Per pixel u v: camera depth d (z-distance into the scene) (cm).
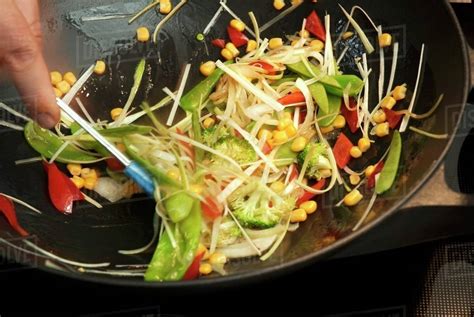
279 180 64
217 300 60
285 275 57
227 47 70
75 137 65
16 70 59
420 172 59
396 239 59
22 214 63
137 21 70
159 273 58
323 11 70
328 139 67
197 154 64
